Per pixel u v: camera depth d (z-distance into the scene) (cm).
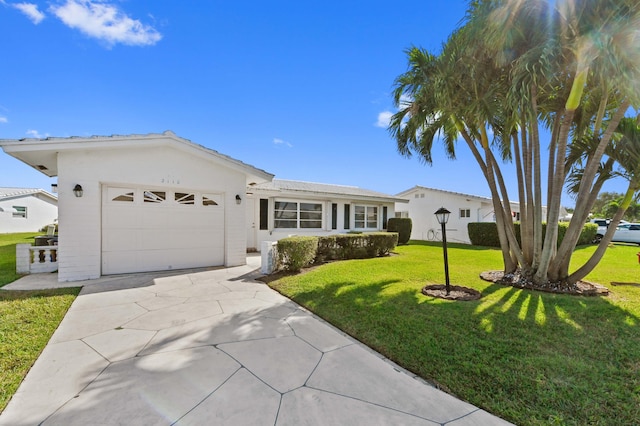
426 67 617
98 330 372
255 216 1237
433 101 612
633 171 523
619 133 545
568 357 295
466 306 454
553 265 582
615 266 844
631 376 261
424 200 2042
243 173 870
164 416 211
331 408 222
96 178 670
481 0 500
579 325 379
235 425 202
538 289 558
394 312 430
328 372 276
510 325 378
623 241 1642
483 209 1808
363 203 1566
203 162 805
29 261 715
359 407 223
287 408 221
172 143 733
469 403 230
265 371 276
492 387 248
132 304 484
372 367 287
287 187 1355
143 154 721
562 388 244
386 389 249
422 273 720
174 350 318
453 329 367
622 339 336
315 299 503
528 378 259
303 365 288
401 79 661
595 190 583
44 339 339
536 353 304
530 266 607
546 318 402
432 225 1986
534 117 503
